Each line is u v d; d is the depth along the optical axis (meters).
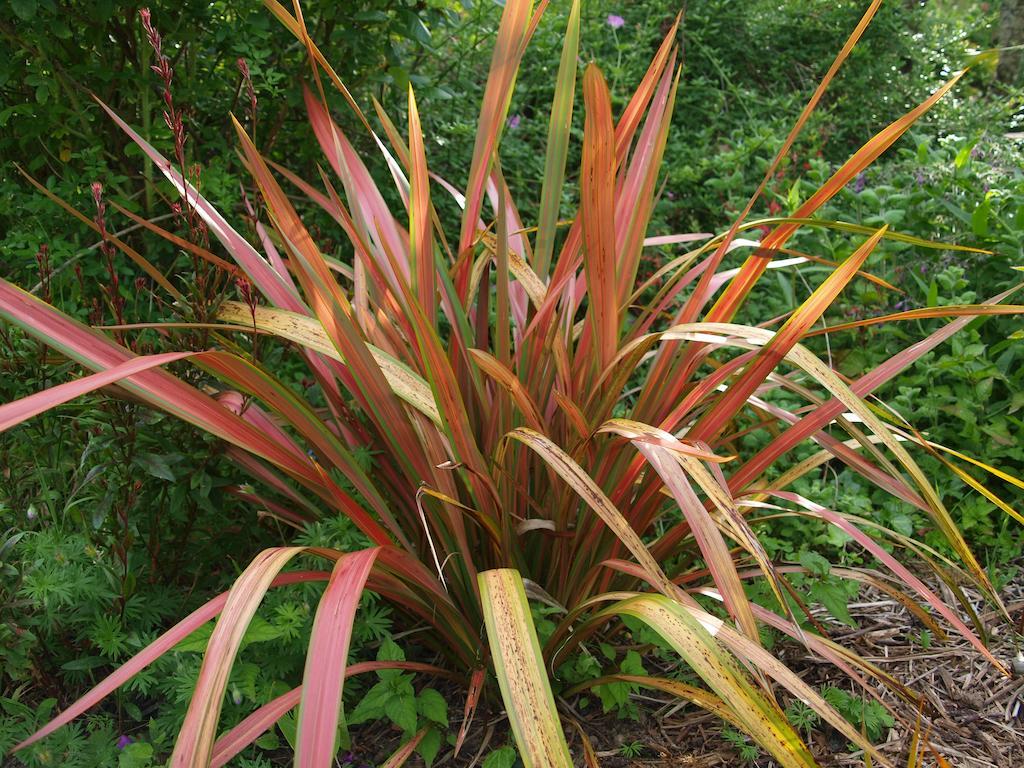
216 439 1.25
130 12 1.70
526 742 0.83
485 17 2.39
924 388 1.86
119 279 1.77
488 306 1.37
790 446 1.18
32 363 1.25
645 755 1.18
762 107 3.23
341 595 0.91
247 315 1.23
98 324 1.27
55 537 1.21
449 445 1.14
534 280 1.25
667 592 0.95
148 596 1.28
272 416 1.41
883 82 3.55
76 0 1.68
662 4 3.29
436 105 2.18
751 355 1.16
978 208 1.83
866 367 1.87
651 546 1.25
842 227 1.11
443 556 1.24
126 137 1.84
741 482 1.20
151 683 1.17
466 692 1.26
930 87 3.59
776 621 1.16
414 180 1.09
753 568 1.33
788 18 3.66
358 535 1.23
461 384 1.28
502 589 0.95
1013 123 3.32
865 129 3.39
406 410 1.17
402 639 1.34
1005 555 1.61
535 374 1.23
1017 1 4.70
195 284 1.29
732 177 2.51
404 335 1.30
